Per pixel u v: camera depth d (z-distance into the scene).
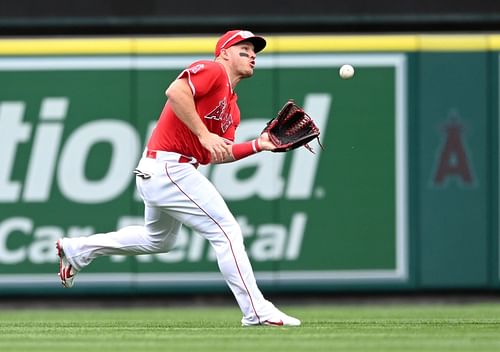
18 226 33.88
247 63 22.03
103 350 18.36
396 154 34.41
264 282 34.25
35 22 33.84
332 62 34.12
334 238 34.38
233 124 22.41
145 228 23.02
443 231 34.53
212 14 34.06
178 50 33.84
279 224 34.22
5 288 33.91
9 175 33.81
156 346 18.84
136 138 33.97
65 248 23.22
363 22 34.31
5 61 33.69
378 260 34.47
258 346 18.69
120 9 33.97
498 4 34.41
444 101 34.38
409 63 34.28
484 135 34.47
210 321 26.48
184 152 21.69
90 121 33.91
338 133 34.28
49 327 23.89
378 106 34.28
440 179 34.50
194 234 34.28
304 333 20.86
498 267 34.59
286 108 21.66
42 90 33.84
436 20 34.34
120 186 33.97
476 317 28.08
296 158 34.25
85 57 33.88
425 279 34.53
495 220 34.62
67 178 33.94
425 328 22.45
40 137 33.88
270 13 34.09
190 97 20.97
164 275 34.25
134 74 33.88
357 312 31.59
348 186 34.34
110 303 35.53
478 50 34.38
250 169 34.09
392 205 34.47
